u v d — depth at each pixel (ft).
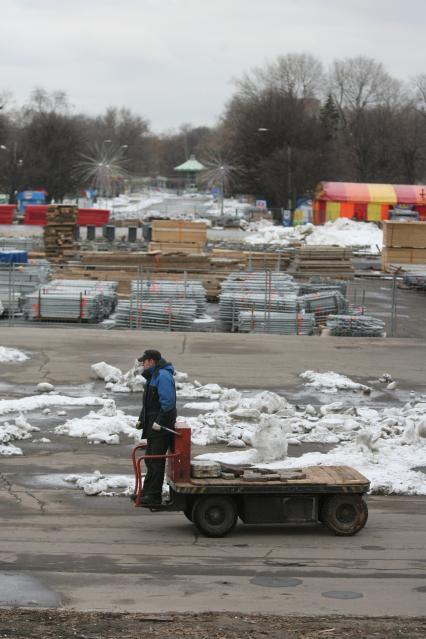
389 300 223.51
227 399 102.89
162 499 63.05
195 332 156.35
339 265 260.21
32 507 64.90
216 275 217.36
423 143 652.89
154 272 216.54
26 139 615.16
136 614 43.09
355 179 638.12
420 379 122.11
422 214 446.19
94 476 72.13
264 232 413.39
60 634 39.09
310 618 42.68
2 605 44.29
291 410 98.89
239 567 51.96
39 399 101.30
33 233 399.85
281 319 162.91
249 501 57.88
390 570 51.80
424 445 83.71
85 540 57.06
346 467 62.59
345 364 130.82
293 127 613.52
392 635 39.52
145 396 59.52
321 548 56.08
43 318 171.53
